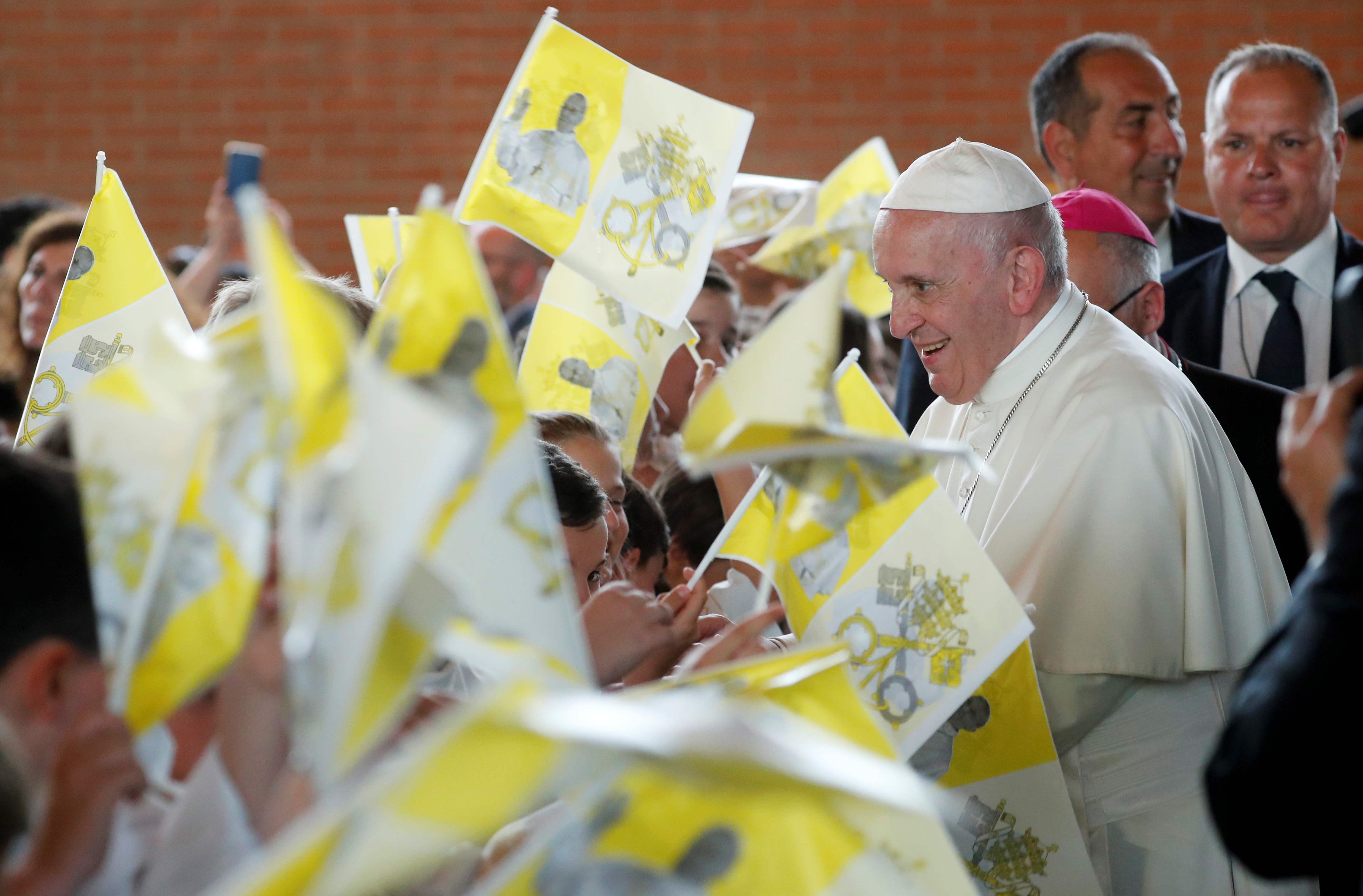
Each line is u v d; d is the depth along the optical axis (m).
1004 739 6.45
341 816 2.75
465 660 3.92
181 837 3.99
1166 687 7.63
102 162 6.93
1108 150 12.66
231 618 3.68
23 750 3.51
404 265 3.85
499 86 23.36
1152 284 9.39
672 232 7.19
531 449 3.86
